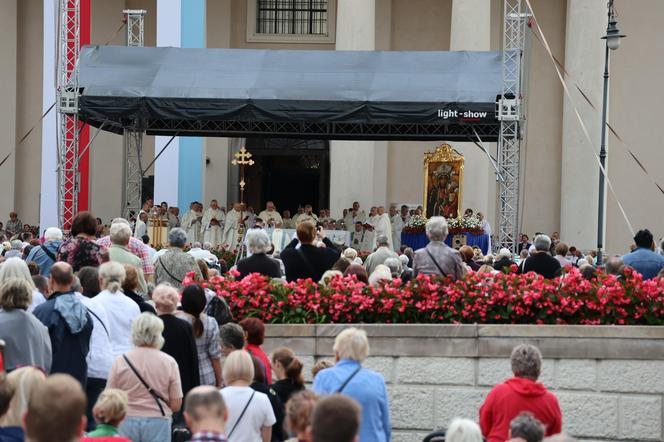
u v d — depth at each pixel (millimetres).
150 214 33250
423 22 44156
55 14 30688
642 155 42656
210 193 42625
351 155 36719
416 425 14414
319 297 14867
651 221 42562
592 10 38875
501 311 14766
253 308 14922
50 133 35562
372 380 9797
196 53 29547
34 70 43750
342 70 29094
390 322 14820
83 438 8383
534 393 10602
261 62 29391
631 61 42812
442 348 14422
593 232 38875
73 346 11578
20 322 10789
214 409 7262
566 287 14727
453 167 35719
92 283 13102
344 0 36938
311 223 16328
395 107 28297
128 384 10742
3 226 41969
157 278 16016
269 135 33938
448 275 15039
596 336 14336
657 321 14664
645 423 14312
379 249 19438
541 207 43125
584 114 38938
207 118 28516
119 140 42500
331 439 6270
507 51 28531
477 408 14352
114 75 28750
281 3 44625
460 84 28516
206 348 12617
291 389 11438
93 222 15156
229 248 35969
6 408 7848
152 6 43594
